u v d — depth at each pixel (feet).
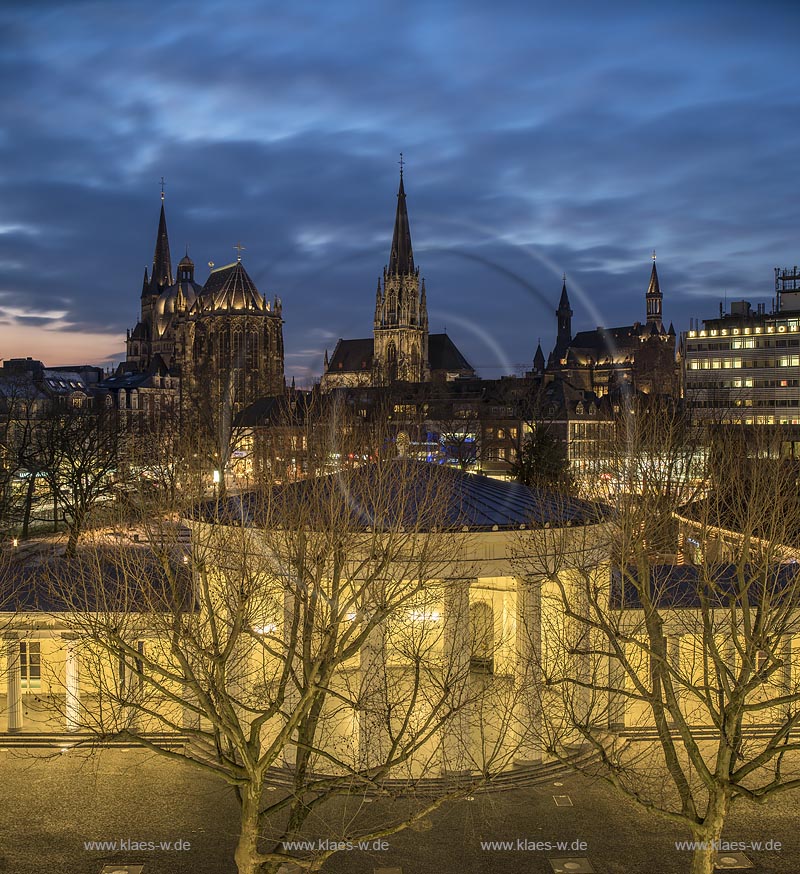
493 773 135.13
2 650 173.47
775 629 126.31
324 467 164.25
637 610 171.12
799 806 150.82
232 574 147.95
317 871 130.72
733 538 163.53
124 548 152.46
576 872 130.21
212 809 149.38
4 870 129.80
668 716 179.22
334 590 122.72
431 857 134.92
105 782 159.02
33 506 458.91
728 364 621.72
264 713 112.06
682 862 133.08
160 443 357.20
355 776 112.98
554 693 151.94
